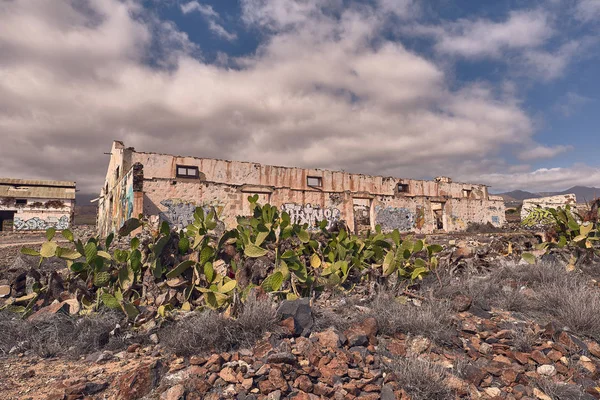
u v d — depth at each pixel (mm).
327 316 4559
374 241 7281
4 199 33906
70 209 36469
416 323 4336
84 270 5590
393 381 3219
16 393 3000
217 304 5051
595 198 9680
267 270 6207
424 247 7035
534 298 5750
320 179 25516
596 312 4594
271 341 3750
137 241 5676
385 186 28203
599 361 3752
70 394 2887
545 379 3416
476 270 8039
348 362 3432
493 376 3514
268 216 6711
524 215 37000
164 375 3203
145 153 20125
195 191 19141
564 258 8602
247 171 22734
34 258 7414
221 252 6453
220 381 3086
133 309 4719
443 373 3387
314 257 6871
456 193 33062
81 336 4141
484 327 4609
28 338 4203
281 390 2939
